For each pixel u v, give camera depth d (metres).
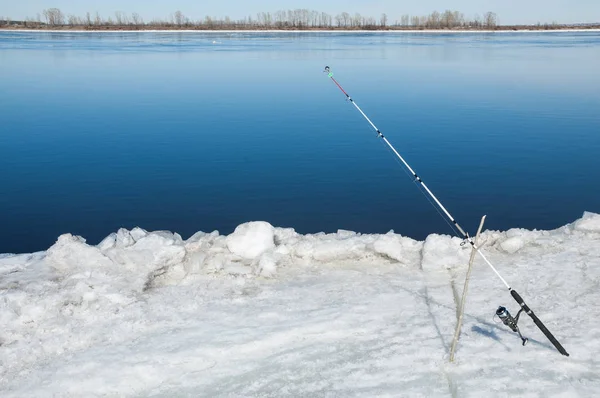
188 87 48.88
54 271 8.13
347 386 5.57
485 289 7.51
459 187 21.44
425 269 8.17
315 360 6.01
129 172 23.53
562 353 5.86
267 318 6.84
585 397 5.25
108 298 7.23
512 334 6.38
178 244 8.41
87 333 6.56
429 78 53.56
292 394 5.50
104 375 5.82
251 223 8.73
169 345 6.30
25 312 6.82
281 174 23.14
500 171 23.38
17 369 6.00
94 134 30.41
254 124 33.09
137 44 107.19
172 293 7.55
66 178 22.70
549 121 32.75
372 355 6.06
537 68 61.44
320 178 22.67
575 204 19.64
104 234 17.47
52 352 6.28
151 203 19.97
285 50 90.44
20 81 51.62
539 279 7.67
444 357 5.97
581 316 6.66
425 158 25.50
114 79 53.62
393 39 135.62
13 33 169.38
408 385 5.55
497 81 50.94
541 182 21.91
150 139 29.33
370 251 8.55
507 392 5.37
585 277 7.63
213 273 8.10
